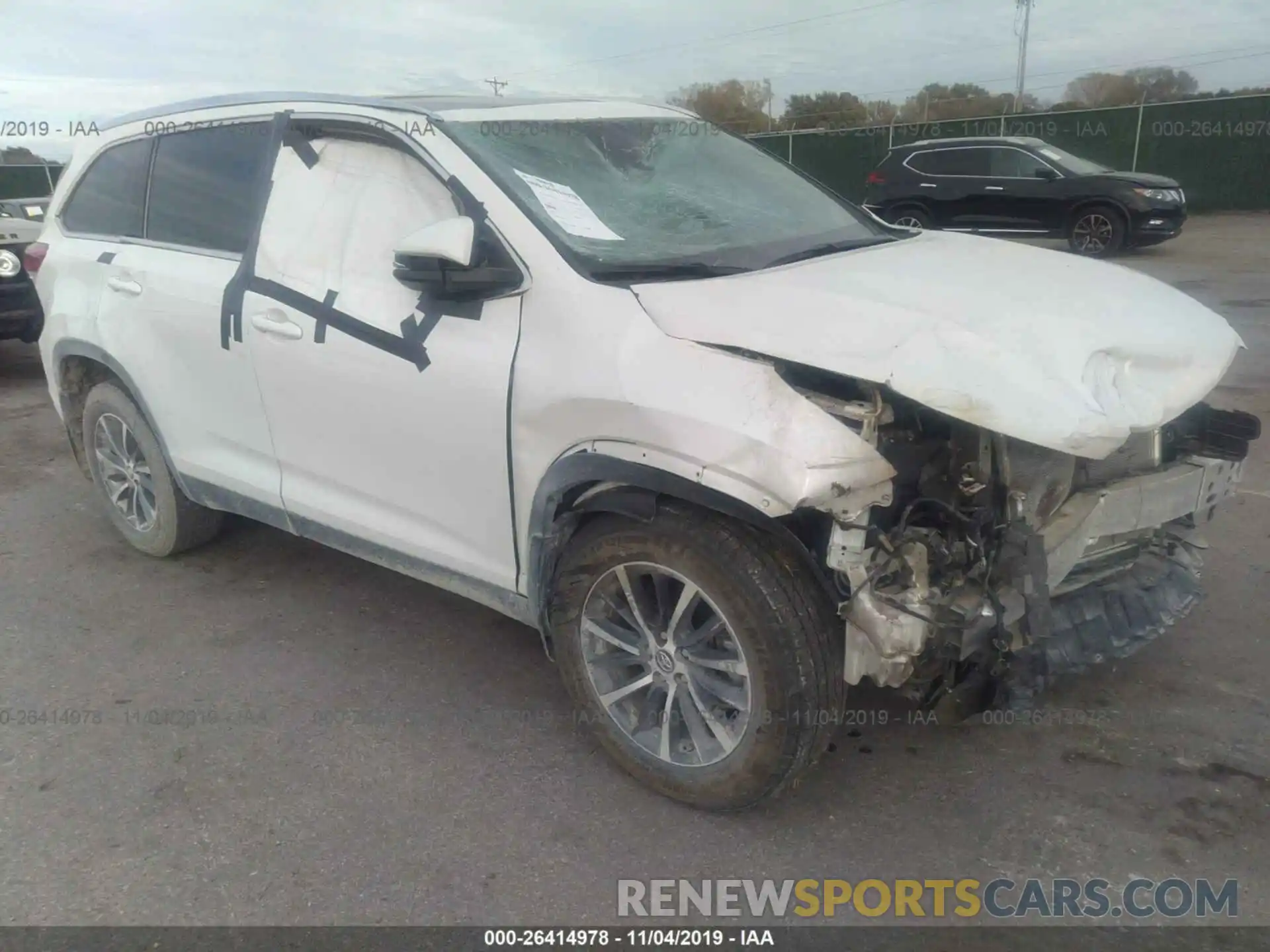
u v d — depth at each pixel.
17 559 4.83
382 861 2.78
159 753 3.28
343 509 3.63
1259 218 19.73
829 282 2.93
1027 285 3.03
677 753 2.93
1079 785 2.98
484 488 3.12
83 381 4.77
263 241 3.71
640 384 2.64
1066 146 22.64
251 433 3.87
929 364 2.46
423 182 3.29
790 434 2.43
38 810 3.02
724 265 3.10
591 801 3.00
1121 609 2.96
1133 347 2.69
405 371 3.20
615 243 3.08
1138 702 3.36
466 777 3.13
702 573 2.65
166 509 4.54
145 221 4.30
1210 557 4.34
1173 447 3.12
